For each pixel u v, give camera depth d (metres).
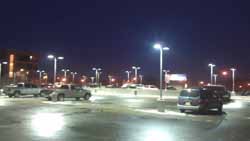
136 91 81.12
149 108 39.81
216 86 55.62
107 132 20.31
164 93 79.44
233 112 37.59
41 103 45.41
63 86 53.06
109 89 90.00
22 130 20.34
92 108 38.34
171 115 32.22
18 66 151.00
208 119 29.61
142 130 21.58
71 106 40.78
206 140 18.00
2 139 16.94
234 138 18.89
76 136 18.44
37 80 158.25
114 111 35.12
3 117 27.75
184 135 19.75
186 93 35.25
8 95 61.94
